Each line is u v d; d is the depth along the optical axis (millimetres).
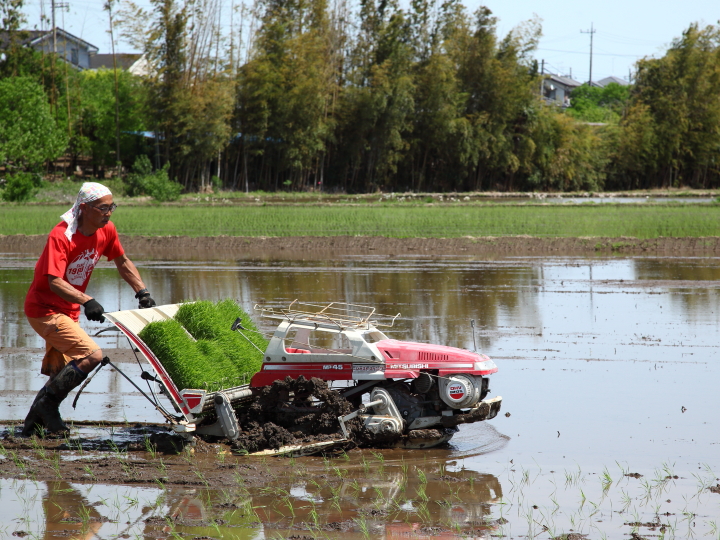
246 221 52344
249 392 10844
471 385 10211
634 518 7734
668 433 10734
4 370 14711
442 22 104750
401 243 41781
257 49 95875
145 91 89625
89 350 10805
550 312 21672
